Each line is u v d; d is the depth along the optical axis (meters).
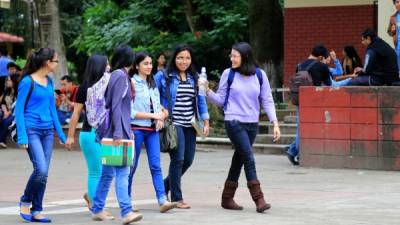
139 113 11.69
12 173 18.39
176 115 12.14
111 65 11.12
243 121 11.84
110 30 33.34
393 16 18.66
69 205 13.06
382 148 17.28
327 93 17.88
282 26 29.42
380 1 22.42
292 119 24.06
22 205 11.34
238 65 11.91
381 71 17.61
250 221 10.91
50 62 11.31
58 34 27.75
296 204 12.55
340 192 13.97
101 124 10.77
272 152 22.22
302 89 18.23
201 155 21.91
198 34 31.58
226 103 11.95
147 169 18.69
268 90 12.12
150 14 32.78
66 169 18.98
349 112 17.62
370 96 17.34
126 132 10.80
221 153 22.53
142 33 32.53
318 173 17.09
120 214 11.85
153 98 11.89
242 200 13.27
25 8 44.22
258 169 18.09
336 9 27.30
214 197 13.70
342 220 10.87
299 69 18.77
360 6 26.97
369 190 14.18
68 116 24.70
